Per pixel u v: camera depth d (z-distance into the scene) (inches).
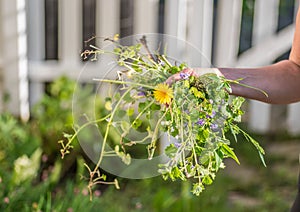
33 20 189.0
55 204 121.3
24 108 189.6
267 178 168.6
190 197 125.6
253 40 204.2
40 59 191.0
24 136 163.8
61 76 175.8
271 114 202.8
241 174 170.2
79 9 187.6
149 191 152.2
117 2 186.1
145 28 187.3
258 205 150.6
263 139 195.8
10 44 185.8
